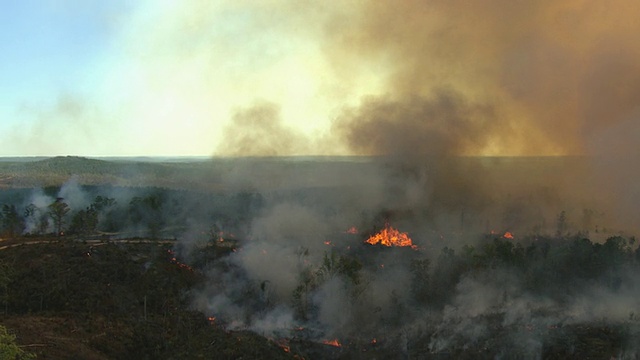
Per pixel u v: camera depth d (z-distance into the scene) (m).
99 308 101.50
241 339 100.19
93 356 83.56
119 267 117.38
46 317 94.88
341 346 107.00
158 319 103.19
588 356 97.62
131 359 90.00
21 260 113.69
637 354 97.62
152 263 123.38
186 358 91.50
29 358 71.62
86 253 120.19
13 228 149.75
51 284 105.00
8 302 99.31
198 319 107.88
